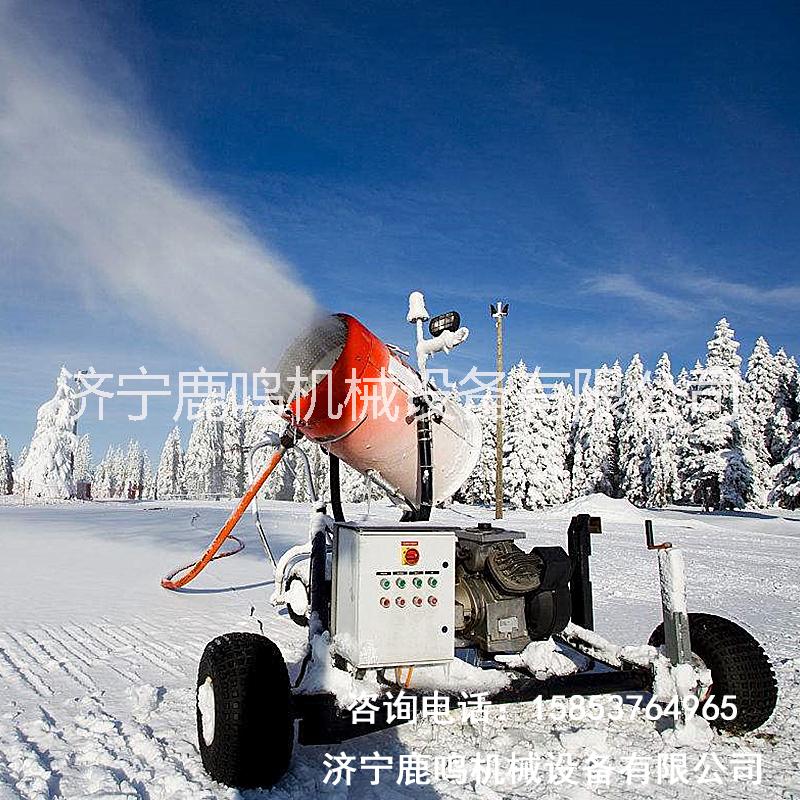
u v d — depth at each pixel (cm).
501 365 2877
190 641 723
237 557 1443
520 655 490
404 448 507
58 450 5725
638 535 2456
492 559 490
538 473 4844
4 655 656
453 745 463
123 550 1540
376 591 429
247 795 384
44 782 384
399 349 523
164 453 9294
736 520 3709
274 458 593
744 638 477
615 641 752
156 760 423
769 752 456
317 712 412
